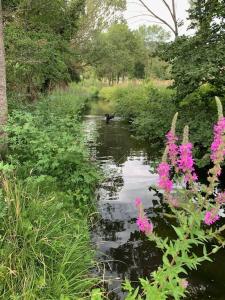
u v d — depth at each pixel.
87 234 5.07
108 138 14.20
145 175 8.91
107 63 38.78
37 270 3.68
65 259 3.85
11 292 3.25
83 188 6.29
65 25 17.28
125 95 23.09
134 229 5.91
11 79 10.88
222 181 7.73
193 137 8.05
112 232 5.77
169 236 5.66
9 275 3.38
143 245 5.40
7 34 10.71
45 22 14.54
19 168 5.66
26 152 6.31
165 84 23.22
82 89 39.53
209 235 2.69
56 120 7.77
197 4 9.12
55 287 3.53
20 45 10.81
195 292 4.32
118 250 5.22
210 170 2.68
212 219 2.60
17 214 3.88
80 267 4.12
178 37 8.73
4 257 3.52
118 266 4.80
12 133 6.93
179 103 10.05
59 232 4.27
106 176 8.62
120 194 7.48
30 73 12.55
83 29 29.52
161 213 6.52
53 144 5.81
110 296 4.15
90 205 6.20
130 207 6.80
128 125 17.80
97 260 4.90
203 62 7.59
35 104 10.37
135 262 4.92
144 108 15.48
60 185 6.07
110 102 33.34
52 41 12.32
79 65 32.53
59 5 14.79
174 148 2.90
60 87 24.53
